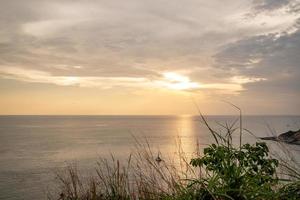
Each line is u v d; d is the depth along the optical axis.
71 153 78.88
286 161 3.58
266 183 3.41
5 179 43.72
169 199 3.61
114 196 4.23
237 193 3.33
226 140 3.79
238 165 3.63
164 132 141.00
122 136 138.12
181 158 3.92
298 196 3.21
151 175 3.94
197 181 3.56
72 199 4.56
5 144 111.50
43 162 63.50
